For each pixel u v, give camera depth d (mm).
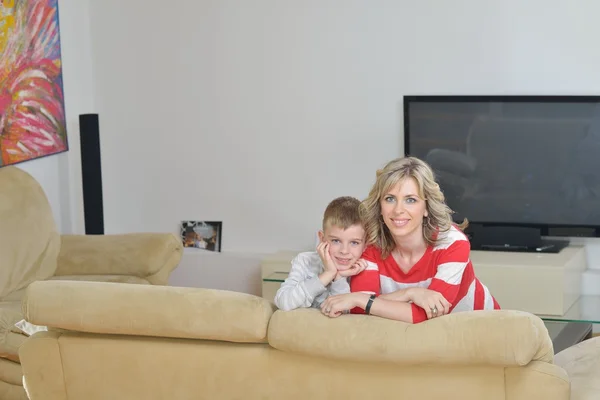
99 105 6066
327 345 2613
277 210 5855
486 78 5375
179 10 5848
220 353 2766
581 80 5238
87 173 5344
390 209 2762
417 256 2867
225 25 5777
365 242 2904
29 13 5164
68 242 4758
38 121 5312
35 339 2898
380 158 5617
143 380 2838
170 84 5934
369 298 2676
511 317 2494
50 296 2816
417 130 5414
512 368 2547
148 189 6074
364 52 5551
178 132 5965
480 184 5367
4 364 3707
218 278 5863
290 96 5723
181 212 6035
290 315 2686
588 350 3223
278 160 5805
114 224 6180
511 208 5344
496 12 5309
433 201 2791
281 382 2746
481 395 2588
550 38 5250
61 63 5609
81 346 2861
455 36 5391
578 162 5211
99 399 2889
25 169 5297
